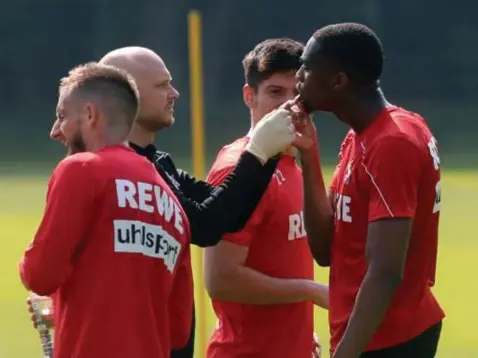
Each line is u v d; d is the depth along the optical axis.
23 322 46.56
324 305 21.61
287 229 21.92
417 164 17.84
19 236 72.44
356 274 18.67
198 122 33.75
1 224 77.94
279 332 22.00
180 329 19.27
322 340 41.22
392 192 17.73
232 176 19.72
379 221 17.80
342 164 18.98
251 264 21.89
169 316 19.12
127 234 17.39
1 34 156.62
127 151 17.97
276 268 21.92
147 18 154.75
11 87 155.75
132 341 17.36
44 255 17.05
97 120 17.92
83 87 17.97
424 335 18.78
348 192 18.55
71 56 156.00
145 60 20.59
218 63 152.25
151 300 17.72
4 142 137.50
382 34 156.00
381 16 156.12
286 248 21.98
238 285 21.55
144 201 17.59
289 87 22.11
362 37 18.50
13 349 40.78
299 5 154.50
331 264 19.22
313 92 18.77
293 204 21.95
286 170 22.08
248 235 21.55
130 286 17.41
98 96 17.92
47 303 19.66
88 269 17.34
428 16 155.75
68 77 18.61
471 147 131.00
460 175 107.38
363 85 18.53
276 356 22.00
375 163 17.91
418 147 17.89
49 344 19.70
